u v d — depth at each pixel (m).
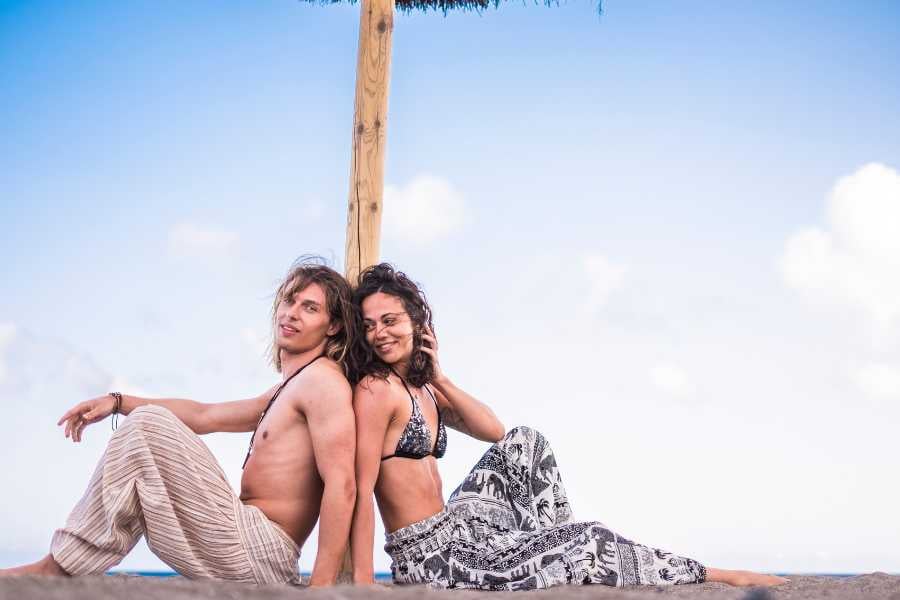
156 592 2.47
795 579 4.22
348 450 3.62
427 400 4.18
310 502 3.75
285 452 3.75
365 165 5.16
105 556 3.40
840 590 3.43
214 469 3.54
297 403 3.75
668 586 3.79
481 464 4.36
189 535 3.47
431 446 4.08
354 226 5.11
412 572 3.81
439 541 3.85
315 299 3.94
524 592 3.10
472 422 4.41
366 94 5.23
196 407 4.25
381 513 3.99
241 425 4.24
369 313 4.00
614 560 3.79
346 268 5.09
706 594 3.20
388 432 3.89
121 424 3.49
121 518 3.41
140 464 3.44
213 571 3.50
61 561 3.34
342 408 3.66
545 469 4.34
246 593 2.60
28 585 2.39
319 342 3.97
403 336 4.01
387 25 5.29
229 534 3.49
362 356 3.93
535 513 4.28
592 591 3.18
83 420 4.05
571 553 3.76
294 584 3.68
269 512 3.69
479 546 3.91
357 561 3.60
